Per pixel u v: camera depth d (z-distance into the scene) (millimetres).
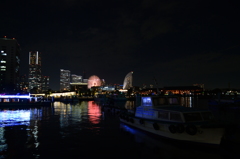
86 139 17859
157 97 19516
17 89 185125
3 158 12906
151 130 18547
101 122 28172
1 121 29656
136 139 17641
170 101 19766
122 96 126062
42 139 17891
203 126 14070
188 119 15430
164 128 16688
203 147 14414
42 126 24938
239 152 13742
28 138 18281
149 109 19469
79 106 71062
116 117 34406
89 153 13945
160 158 12883
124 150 14594
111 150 14594
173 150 14414
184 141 15133
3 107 62031
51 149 14852
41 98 91438
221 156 13094
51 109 55688
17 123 27641
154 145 15727
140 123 20125
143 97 21078
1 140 17484
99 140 17469
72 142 16844
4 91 160750
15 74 181125
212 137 13984
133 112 27906
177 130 15055
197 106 68000
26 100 72438
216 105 66188
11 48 177500
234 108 53125
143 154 13695
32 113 43156
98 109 55000
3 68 172875
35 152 14133
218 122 15031
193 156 13156
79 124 26422
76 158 12953
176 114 15977
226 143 15344
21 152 14133
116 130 21875
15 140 17500
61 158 12945
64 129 22719
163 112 17359
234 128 14141
